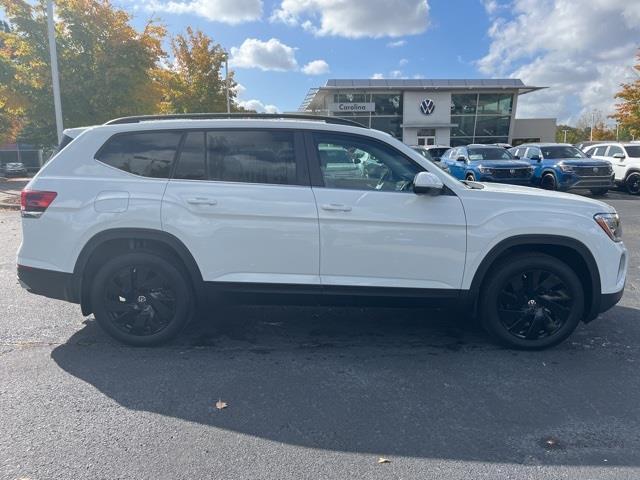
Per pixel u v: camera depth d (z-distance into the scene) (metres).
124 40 16.69
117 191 4.12
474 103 41.47
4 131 28.00
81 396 3.50
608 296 4.24
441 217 4.09
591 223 4.16
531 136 47.00
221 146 4.21
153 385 3.68
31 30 15.93
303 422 3.20
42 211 4.14
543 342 4.31
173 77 23.73
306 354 4.27
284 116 4.45
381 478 2.64
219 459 2.80
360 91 40.56
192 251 4.13
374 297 4.19
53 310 5.31
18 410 3.30
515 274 4.22
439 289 4.18
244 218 4.09
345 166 4.20
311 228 4.09
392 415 3.29
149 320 4.31
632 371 3.97
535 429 3.13
